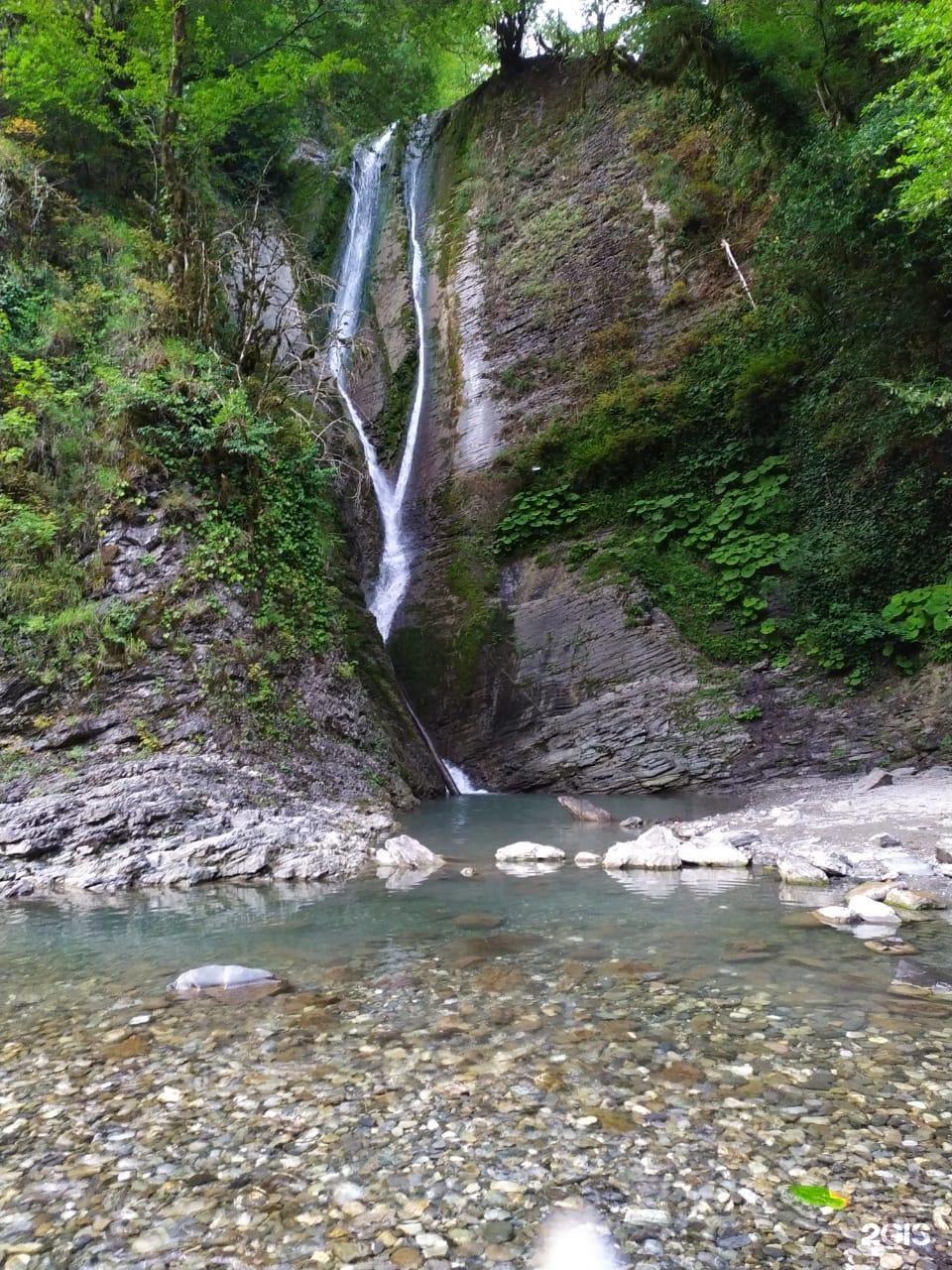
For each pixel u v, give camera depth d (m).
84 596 10.17
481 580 18.20
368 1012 3.93
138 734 9.48
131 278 13.52
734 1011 3.80
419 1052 3.44
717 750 13.71
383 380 24.97
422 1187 2.44
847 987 4.11
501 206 25.05
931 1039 3.44
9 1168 2.59
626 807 12.48
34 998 4.31
